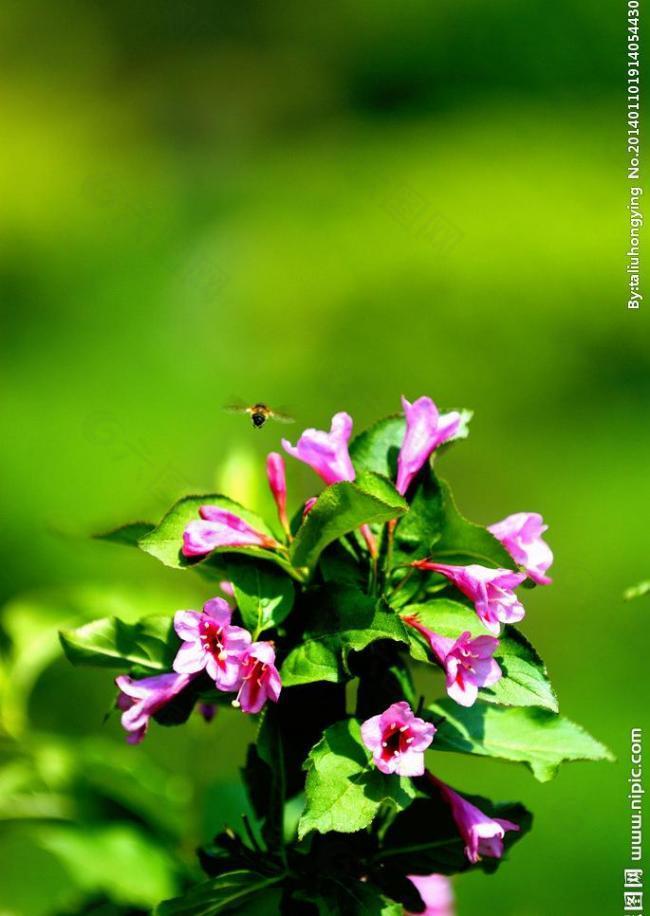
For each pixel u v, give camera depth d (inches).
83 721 377.7
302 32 1005.8
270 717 125.2
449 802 126.0
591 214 665.0
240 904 125.4
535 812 384.8
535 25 876.0
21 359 665.0
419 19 930.1
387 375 619.8
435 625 122.7
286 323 646.5
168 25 1063.6
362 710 125.3
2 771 163.3
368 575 130.0
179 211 741.3
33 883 289.9
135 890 151.1
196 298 669.9
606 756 124.7
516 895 358.3
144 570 462.9
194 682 125.4
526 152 745.6
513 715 129.1
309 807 112.0
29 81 1061.1
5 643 178.4
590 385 624.7
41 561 493.4
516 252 648.4
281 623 125.8
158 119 960.3
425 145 807.1
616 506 553.0
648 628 476.7
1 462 569.3
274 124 959.6
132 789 162.7
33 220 781.9
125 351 663.1
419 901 128.7
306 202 722.2
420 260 645.3
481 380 615.8
